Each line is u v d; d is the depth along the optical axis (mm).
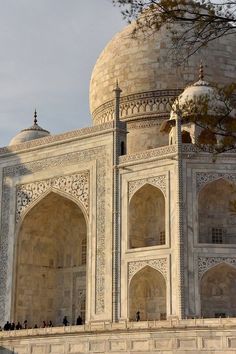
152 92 99125
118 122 88312
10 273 94938
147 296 83125
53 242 100938
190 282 76812
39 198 94500
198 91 85062
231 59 100438
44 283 98625
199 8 36656
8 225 97188
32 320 95812
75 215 99062
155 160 82438
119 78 102625
